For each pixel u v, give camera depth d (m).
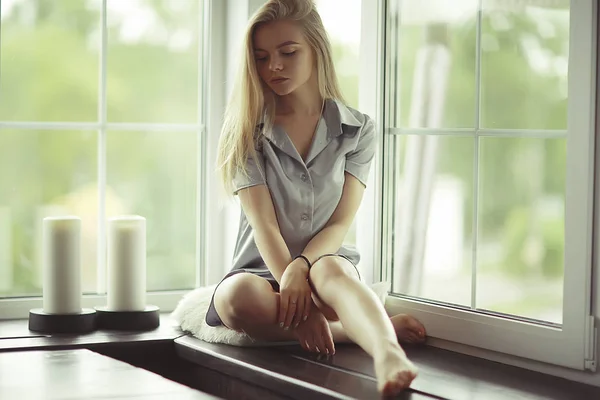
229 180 2.21
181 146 2.69
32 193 2.55
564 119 1.88
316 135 2.21
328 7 2.85
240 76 2.19
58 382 1.71
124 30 2.62
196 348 2.08
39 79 2.55
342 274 1.92
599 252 1.79
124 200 2.63
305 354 2.00
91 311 2.35
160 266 2.68
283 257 2.10
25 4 2.53
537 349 1.91
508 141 2.02
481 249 2.10
